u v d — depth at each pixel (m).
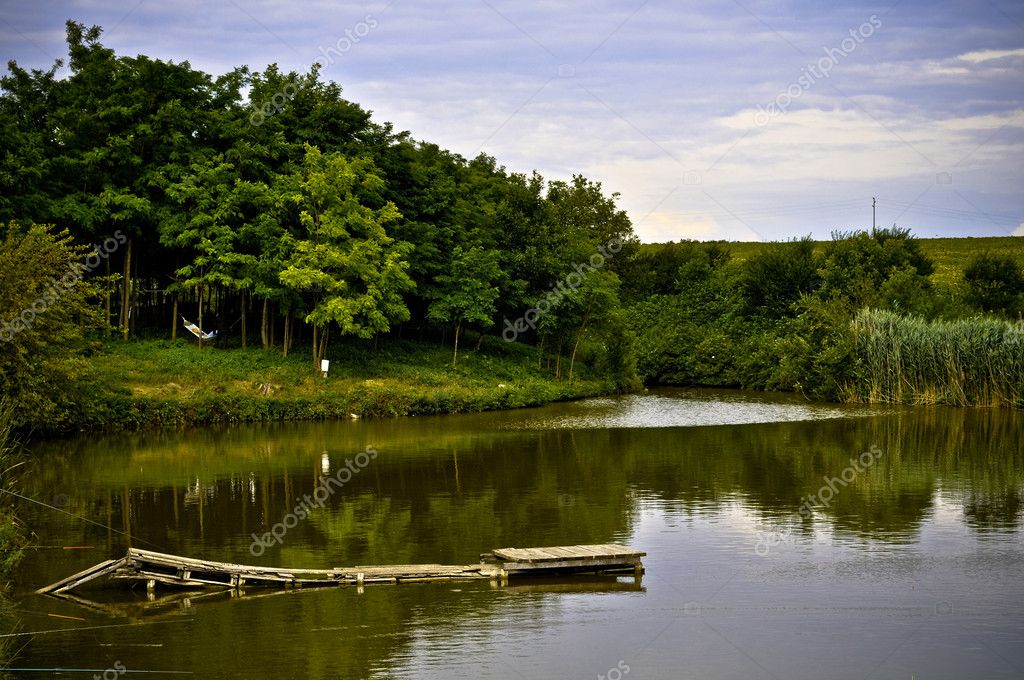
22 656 14.81
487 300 55.00
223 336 53.72
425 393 48.00
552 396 54.12
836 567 19.36
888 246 75.31
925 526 22.56
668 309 77.25
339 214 48.59
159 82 50.09
